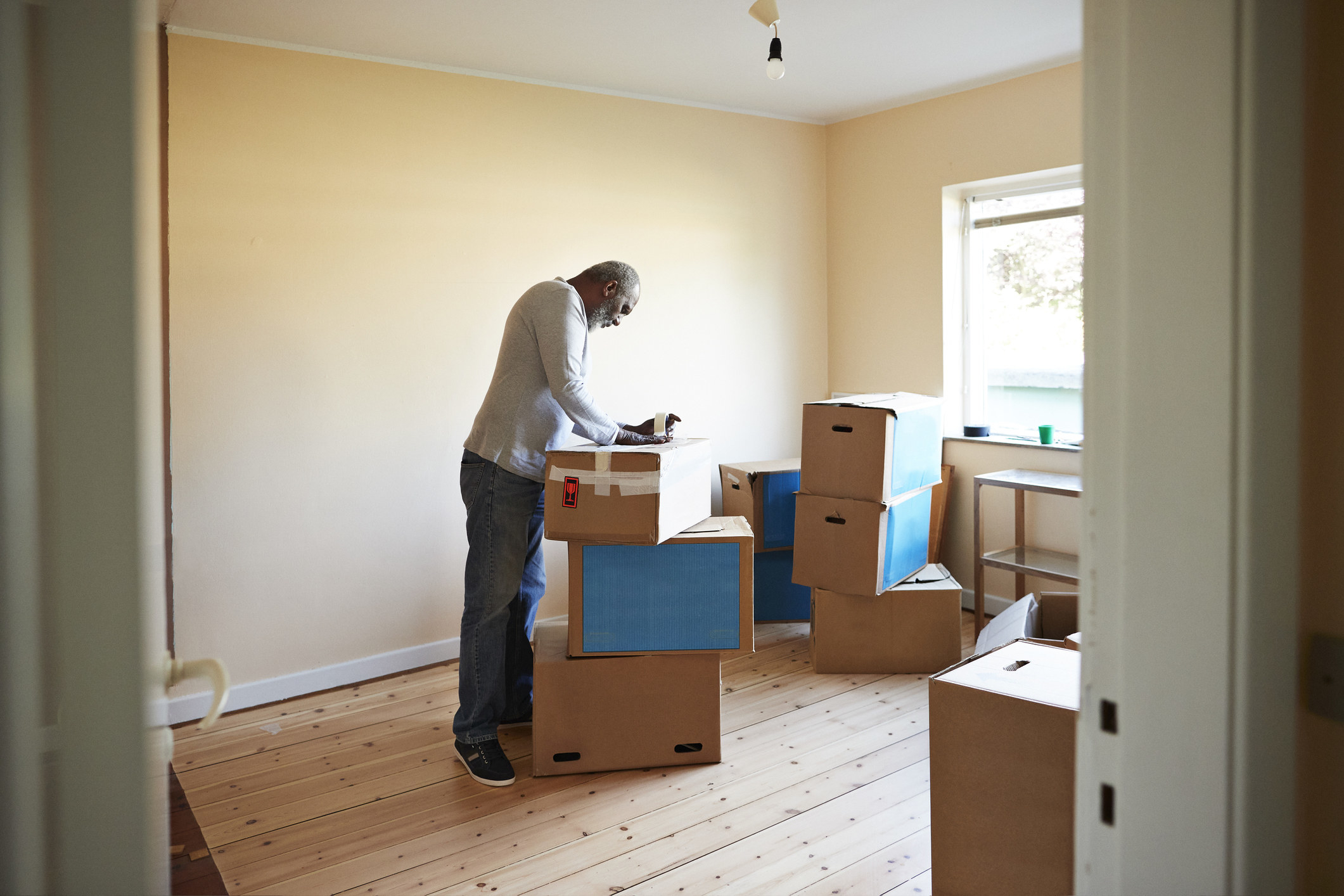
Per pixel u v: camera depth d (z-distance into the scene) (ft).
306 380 10.60
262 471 10.37
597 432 8.46
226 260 10.05
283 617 10.59
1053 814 5.08
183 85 9.74
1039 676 5.57
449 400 11.58
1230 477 2.34
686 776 8.46
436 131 11.29
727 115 13.87
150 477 1.91
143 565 1.81
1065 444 12.45
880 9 9.82
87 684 1.77
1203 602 2.41
